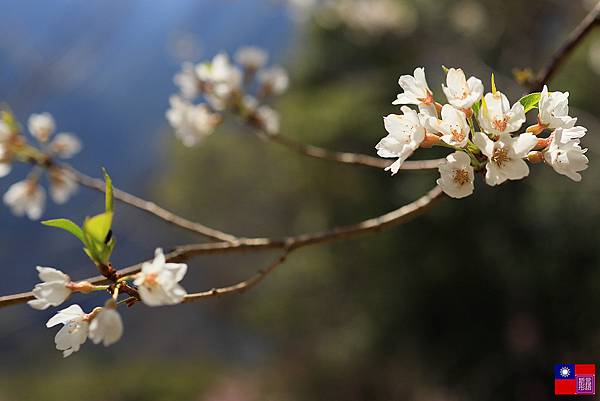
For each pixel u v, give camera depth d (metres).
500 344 6.75
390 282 7.03
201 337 13.62
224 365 12.44
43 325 13.62
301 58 8.84
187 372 12.05
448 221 6.50
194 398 10.89
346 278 7.64
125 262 13.38
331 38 8.27
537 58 7.11
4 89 8.81
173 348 13.83
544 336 6.56
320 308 8.18
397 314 7.10
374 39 7.55
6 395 11.50
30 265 13.05
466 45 7.29
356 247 7.21
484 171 1.19
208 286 12.66
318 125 7.26
